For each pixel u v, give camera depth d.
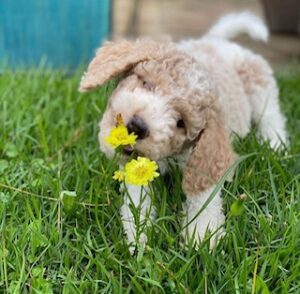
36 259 0.80
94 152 0.99
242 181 0.93
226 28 1.25
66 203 0.86
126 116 0.80
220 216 0.86
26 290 0.77
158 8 2.21
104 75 0.86
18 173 0.94
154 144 0.80
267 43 1.88
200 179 0.84
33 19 1.40
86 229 0.86
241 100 1.05
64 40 1.42
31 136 1.04
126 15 2.09
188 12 2.19
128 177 0.78
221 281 0.78
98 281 0.78
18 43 1.42
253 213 0.87
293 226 0.83
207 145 0.84
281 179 0.94
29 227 0.83
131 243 0.82
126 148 0.82
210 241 0.82
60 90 1.19
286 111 1.21
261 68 1.11
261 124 1.11
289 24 1.92
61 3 1.40
